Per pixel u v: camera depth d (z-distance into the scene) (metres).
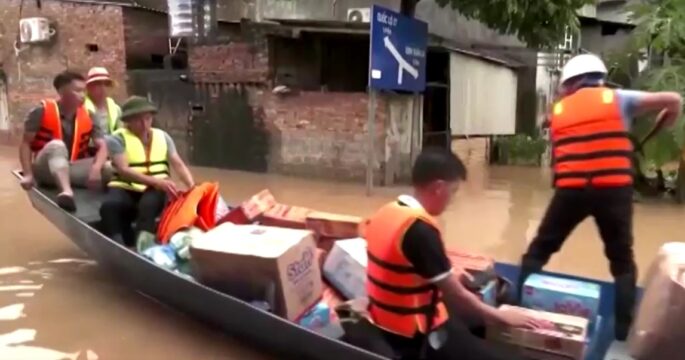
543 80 17.09
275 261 3.35
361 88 12.22
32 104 13.48
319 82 11.86
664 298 2.89
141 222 4.91
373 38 8.66
